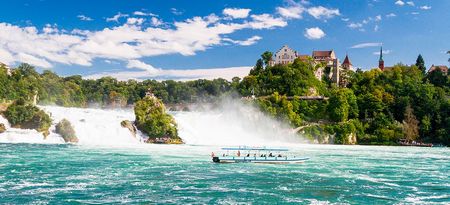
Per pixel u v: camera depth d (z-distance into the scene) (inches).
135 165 2598.4
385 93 7544.3
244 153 3587.6
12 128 4160.9
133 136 4734.3
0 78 7066.9
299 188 1969.7
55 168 2370.8
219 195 1768.0
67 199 1621.6
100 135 4525.1
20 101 4478.3
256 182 2106.3
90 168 2407.7
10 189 1771.7
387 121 6835.6
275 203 1653.5
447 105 6899.6
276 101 6894.7
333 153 4057.6
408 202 1739.7
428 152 4640.8
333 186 2046.0
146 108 5009.8
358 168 2775.6
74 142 4271.7
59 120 4466.0
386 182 2212.1
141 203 1592.0
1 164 2465.6
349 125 6569.9
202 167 2605.8
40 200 1592.0
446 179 2352.4
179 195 1749.5
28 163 2536.9
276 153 3836.1
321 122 6815.9
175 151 3659.0
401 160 3454.7
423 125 6776.6
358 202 1715.1
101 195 1707.7
